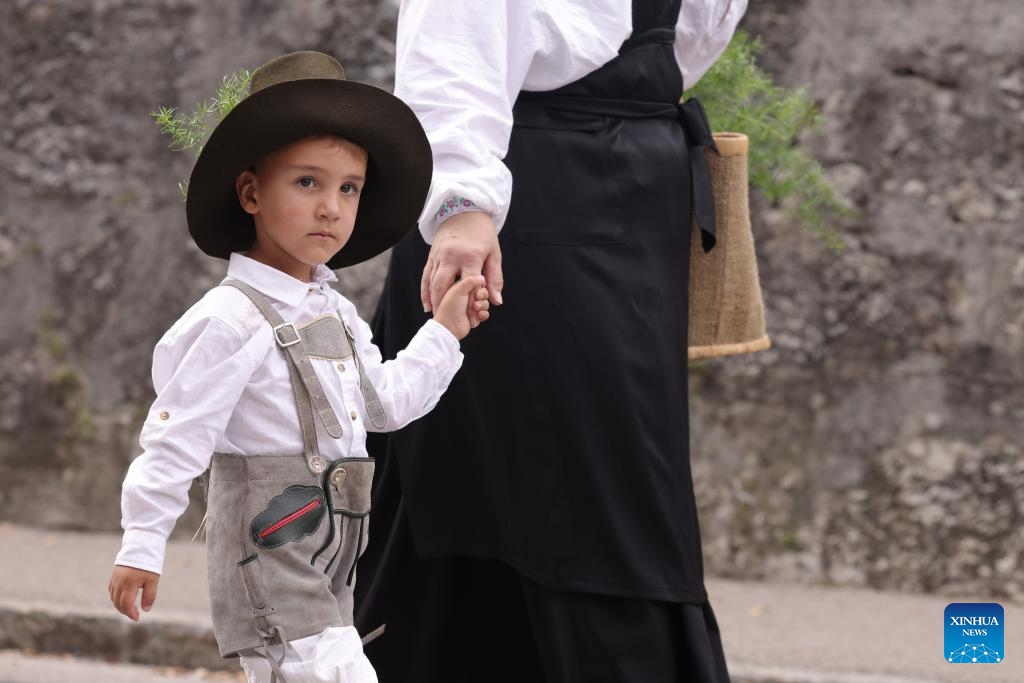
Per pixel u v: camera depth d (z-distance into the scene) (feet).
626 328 25.79
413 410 22.65
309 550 21.08
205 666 42.29
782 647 41.27
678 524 26.13
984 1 47.01
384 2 50.75
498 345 25.84
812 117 40.40
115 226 53.36
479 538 27.14
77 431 53.62
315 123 20.93
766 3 47.96
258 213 21.67
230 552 20.98
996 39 46.88
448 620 28.45
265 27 51.57
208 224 21.91
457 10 24.08
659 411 26.11
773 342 48.32
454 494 27.30
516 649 28.43
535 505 25.84
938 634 42.73
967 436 47.29
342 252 24.39
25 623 43.24
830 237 45.32
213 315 20.74
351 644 21.27
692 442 48.93
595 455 25.58
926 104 47.24
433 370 22.77
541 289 25.59
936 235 47.24
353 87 21.24
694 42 28.04
